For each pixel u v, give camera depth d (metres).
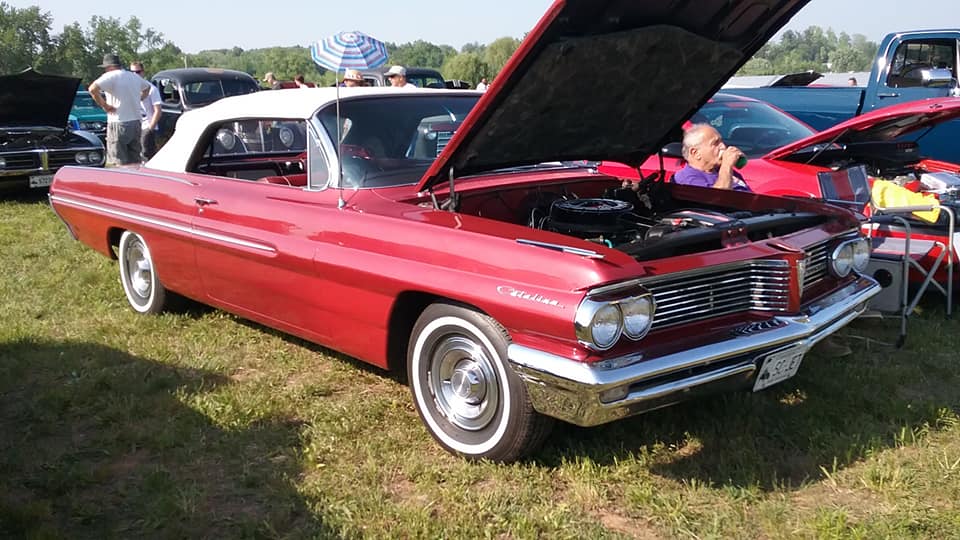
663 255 3.36
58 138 10.98
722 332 3.22
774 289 3.38
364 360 3.88
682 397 3.07
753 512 3.02
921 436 3.57
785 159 6.32
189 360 4.62
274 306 4.26
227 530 2.98
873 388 4.07
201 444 3.62
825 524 2.86
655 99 4.05
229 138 4.91
